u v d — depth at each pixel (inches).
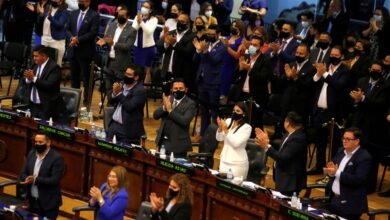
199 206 1171.3
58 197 1165.1
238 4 1894.7
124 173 1037.8
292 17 1845.5
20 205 1190.3
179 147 1261.1
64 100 1433.3
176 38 1502.2
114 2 1891.0
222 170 1175.0
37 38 1718.8
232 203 1127.0
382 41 1517.0
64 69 1782.7
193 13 1760.6
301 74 1327.5
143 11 1552.7
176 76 1494.8
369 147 1249.4
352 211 1065.5
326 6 1776.6
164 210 977.5
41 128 1343.5
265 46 1432.1
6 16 1824.6
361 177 1052.5
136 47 1572.3
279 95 1398.9
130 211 1262.3
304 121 1337.4
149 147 1425.9
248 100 1369.3
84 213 1278.3
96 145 1286.9
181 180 981.8
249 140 1211.9
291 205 1048.8
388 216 1117.7
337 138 1306.6
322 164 1318.9
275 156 1118.4
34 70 1401.3
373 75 1258.0
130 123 1301.7
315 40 1560.0
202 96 1434.5
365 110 1263.5
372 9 1726.1
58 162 1148.5
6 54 1717.5
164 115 1270.9
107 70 1529.3
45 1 1695.4
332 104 1301.7
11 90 1737.2
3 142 1395.2
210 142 1262.3
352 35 1438.2
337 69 1293.1
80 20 1557.6
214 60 1408.7
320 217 1006.4
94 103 1659.7
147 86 1596.9
